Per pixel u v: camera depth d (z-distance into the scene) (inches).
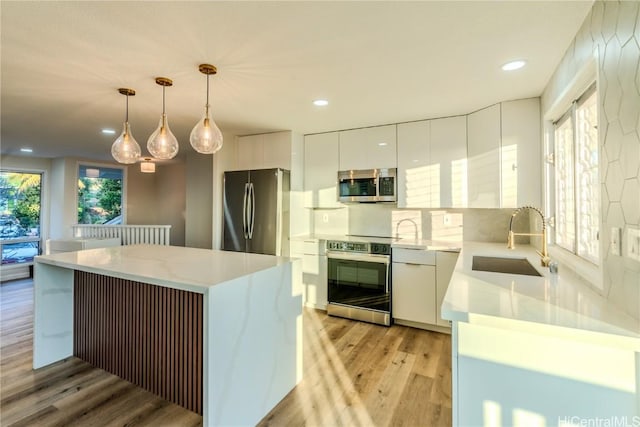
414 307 122.9
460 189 121.6
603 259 50.3
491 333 43.3
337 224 161.9
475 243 126.5
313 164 155.4
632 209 41.4
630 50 41.8
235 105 111.3
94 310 95.1
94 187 244.5
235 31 64.3
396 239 142.7
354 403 76.7
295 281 84.8
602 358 38.5
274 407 75.3
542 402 41.2
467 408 44.8
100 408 74.8
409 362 96.6
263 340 72.9
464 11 57.9
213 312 60.1
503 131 105.7
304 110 117.0
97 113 120.0
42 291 93.4
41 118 127.2
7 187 217.5
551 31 64.2
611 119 48.2
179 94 99.9
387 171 136.1
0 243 211.2
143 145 185.6
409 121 131.3
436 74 85.1
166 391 78.7
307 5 56.1
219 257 90.7
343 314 135.8
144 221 272.8
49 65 79.0
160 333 79.9
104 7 56.2
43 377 88.0
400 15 59.0
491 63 78.7
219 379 61.3
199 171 190.9
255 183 148.8
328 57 75.6
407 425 68.8
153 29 63.6
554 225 93.0
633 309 40.9
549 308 44.6
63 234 224.2
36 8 56.3
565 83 73.5
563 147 87.8
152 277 66.7
